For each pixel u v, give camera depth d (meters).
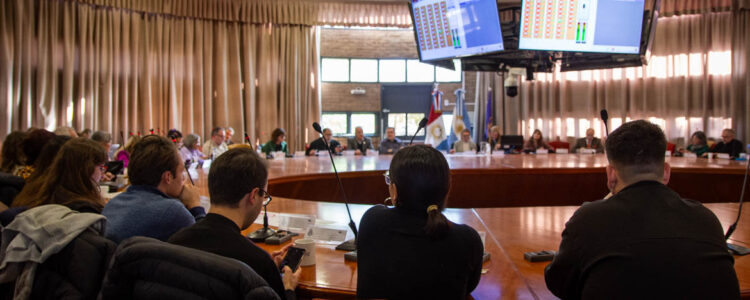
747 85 7.43
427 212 1.09
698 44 7.55
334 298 1.21
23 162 2.31
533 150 6.63
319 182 3.70
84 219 1.13
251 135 7.41
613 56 4.44
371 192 3.97
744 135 7.49
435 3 4.21
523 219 2.01
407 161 1.11
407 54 8.77
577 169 3.98
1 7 5.71
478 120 8.27
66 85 6.16
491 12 3.95
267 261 1.07
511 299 1.14
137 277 0.88
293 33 7.58
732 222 1.94
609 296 0.94
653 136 1.05
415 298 1.05
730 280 0.93
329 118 8.70
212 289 0.82
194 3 7.04
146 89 6.71
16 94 5.81
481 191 3.96
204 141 7.16
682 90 7.65
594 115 7.95
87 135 4.78
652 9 4.04
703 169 3.99
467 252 1.08
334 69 8.68
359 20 7.66
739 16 7.46
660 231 0.95
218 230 1.09
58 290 1.08
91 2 6.30
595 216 1.02
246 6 7.37
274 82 7.54
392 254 1.07
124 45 6.56
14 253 1.08
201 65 7.09
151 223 1.37
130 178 1.47
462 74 8.68
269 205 2.33
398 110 8.83
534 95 8.02
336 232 1.59
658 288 0.91
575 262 1.02
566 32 3.92
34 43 5.99
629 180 1.07
